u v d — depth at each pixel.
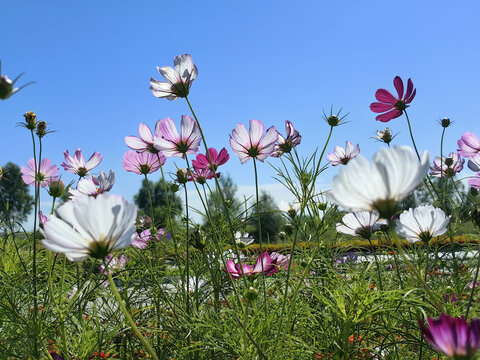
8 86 1.01
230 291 2.09
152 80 1.64
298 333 1.79
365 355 1.85
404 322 1.65
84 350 1.61
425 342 1.61
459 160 2.83
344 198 0.85
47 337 1.65
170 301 2.10
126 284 2.06
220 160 2.20
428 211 1.47
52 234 0.86
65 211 0.88
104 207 0.87
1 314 1.74
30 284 1.92
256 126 1.68
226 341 1.52
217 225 2.25
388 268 2.53
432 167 2.92
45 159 2.32
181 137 1.72
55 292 1.81
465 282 2.12
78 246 0.87
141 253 2.35
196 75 1.62
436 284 2.13
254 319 1.55
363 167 0.83
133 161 2.29
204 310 2.02
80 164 2.39
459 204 2.55
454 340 0.83
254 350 1.42
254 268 1.64
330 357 1.64
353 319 1.70
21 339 1.65
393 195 0.83
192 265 2.29
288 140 2.09
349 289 1.84
